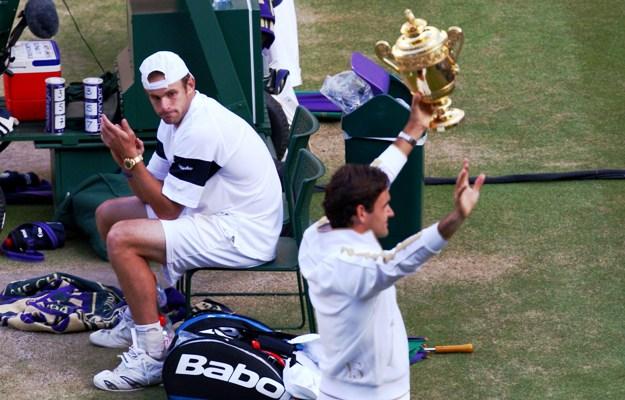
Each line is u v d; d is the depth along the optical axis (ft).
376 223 46.98
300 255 49.39
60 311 72.90
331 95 77.41
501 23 128.77
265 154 67.31
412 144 51.67
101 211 70.54
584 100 110.22
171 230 64.64
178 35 83.66
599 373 67.15
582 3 133.59
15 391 66.28
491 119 106.73
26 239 84.07
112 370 68.33
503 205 90.07
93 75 120.26
